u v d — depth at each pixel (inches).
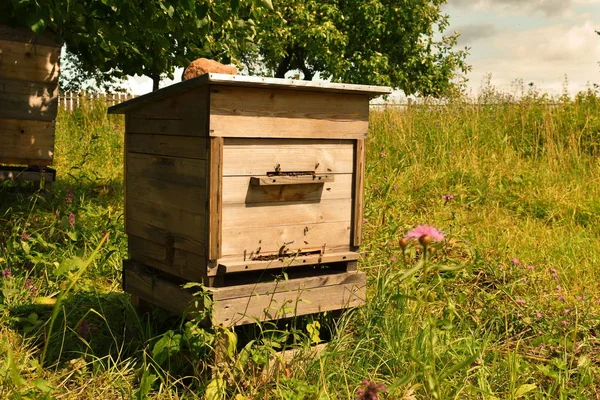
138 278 147.3
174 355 129.1
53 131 250.2
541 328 161.6
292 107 130.3
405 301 148.7
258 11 258.2
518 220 276.5
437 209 280.2
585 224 277.1
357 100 139.9
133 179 148.3
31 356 133.0
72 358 135.0
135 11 223.8
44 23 195.2
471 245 216.4
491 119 444.1
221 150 122.4
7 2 215.3
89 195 280.5
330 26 800.3
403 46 922.7
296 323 147.7
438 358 133.1
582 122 402.9
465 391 126.1
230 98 122.3
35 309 155.9
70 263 111.2
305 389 116.3
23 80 243.4
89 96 562.9
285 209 132.5
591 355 150.5
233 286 126.9
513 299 174.6
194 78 120.0
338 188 140.3
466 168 342.3
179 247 133.0
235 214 125.9
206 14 224.2
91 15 231.5
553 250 229.0
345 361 132.2
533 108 437.4
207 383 121.0
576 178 336.8
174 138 132.3
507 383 132.5
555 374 132.6
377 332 143.6
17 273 177.8
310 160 134.9
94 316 156.7
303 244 136.1
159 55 266.4
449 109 454.9
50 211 242.4
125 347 140.9
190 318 133.3
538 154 390.0
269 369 126.6
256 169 127.6
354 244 143.5
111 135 443.5
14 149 245.4
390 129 414.3
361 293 144.7
